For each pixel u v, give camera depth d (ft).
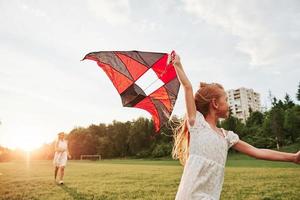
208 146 8.63
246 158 148.36
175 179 37.35
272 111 214.69
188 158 8.77
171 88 12.09
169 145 235.40
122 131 298.56
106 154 299.79
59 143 37.68
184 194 8.30
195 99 9.75
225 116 9.78
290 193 22.94
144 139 275.59
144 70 11.71
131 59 11.50
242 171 46.11
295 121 201.57
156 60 11.39
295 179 32.48
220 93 9.55
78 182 36.70
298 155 8.97
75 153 323.16
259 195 22.36
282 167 58.23
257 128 237.86
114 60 11.50
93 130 332.39
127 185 31.73
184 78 8.93
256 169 51.01
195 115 8.94
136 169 63.82
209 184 8.48
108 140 304.09
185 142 9.62
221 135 9.30
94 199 23.08
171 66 11.51
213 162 8.59
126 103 12.01
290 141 201.36
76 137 329.31
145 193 25.44
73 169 69.21
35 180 40.24
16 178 43.98
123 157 287.28
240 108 549.13
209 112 9.63
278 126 203.62
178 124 10.23
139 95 11.96
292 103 292.61
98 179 40.19
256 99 594.65
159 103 12.16
